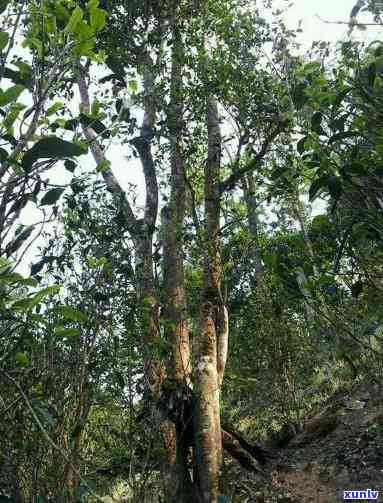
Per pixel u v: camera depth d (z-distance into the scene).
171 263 8.62
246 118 8.55
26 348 2.81
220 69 8.62
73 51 2.08
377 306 3.15
